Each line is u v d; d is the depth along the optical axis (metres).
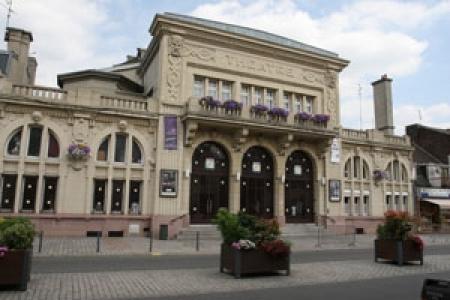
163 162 22.27
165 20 22.95
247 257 9.77
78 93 21.17
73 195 20.45
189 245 18.28
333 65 28.70
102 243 17.88
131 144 22.14
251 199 25.16
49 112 20.55
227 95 25.14
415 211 32.12
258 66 25.94
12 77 23.69
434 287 4.66
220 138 24.23
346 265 12.28
